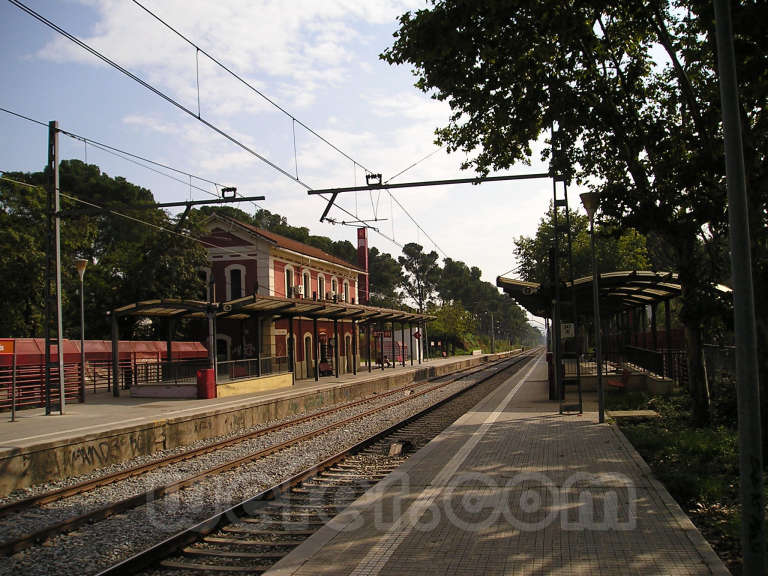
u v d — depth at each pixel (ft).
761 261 31.17
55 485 35.53
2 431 44.73
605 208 41.47
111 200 151.84
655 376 64.80
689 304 38.88
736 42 28.91
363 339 204.33
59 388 57.00
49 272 58.49
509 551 18.47
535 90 42.09
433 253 342.03
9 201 107.76
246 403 59.77
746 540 14.62
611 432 39.88
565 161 48.01
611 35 43.88
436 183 52.24
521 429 42.55
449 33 36.01
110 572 18.78
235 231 110.42
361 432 51.08
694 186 37.70
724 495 24.48
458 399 76.23
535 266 134.41
